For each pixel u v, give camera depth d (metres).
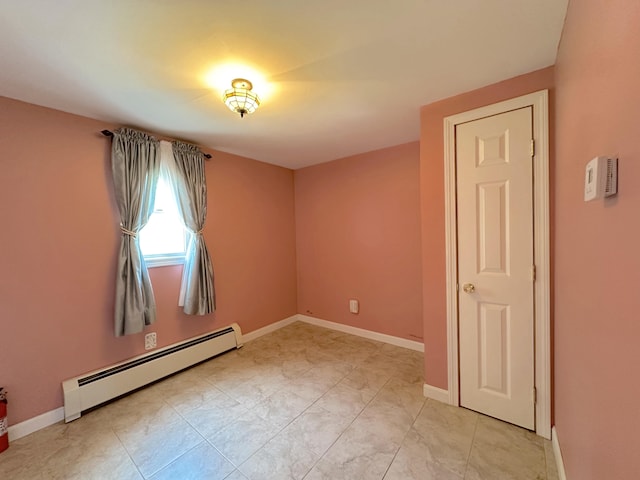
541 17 1.17
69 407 1.82
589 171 0.82
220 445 1.61
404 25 1.19
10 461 1.52
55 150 1.87
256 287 3.31
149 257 2.41
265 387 2.21
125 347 2.21
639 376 0.58
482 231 1.78
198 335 2.71
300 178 3.79
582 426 0.99
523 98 1.61
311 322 3.77
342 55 1.40
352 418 1.82
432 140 1.94
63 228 1.90
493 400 1.78
